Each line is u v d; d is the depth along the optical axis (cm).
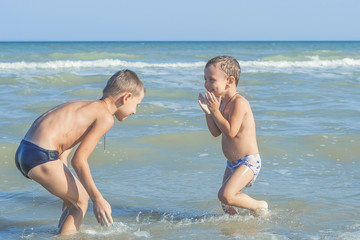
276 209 455
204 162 635
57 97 1220
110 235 385
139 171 591
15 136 745
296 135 777
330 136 767
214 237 379
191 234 389
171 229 404
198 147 710
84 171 350
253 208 435
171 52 4753
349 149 697
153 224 418
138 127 828
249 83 1650
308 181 553
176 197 498
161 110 1009
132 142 720
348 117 952
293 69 2506
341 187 530
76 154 353
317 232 391
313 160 645
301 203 473
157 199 490
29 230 401
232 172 450
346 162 639
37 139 355
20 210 455
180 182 549
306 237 377
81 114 364
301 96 1284
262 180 556
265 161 638
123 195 501
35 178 355
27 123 848
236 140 434
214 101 416
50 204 475
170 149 695
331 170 602
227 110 440
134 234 388
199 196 502
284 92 1374
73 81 1616
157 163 626
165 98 1197
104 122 364
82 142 359
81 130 364
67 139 362
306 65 2930
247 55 4344
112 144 704
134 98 383
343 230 396
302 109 1053
